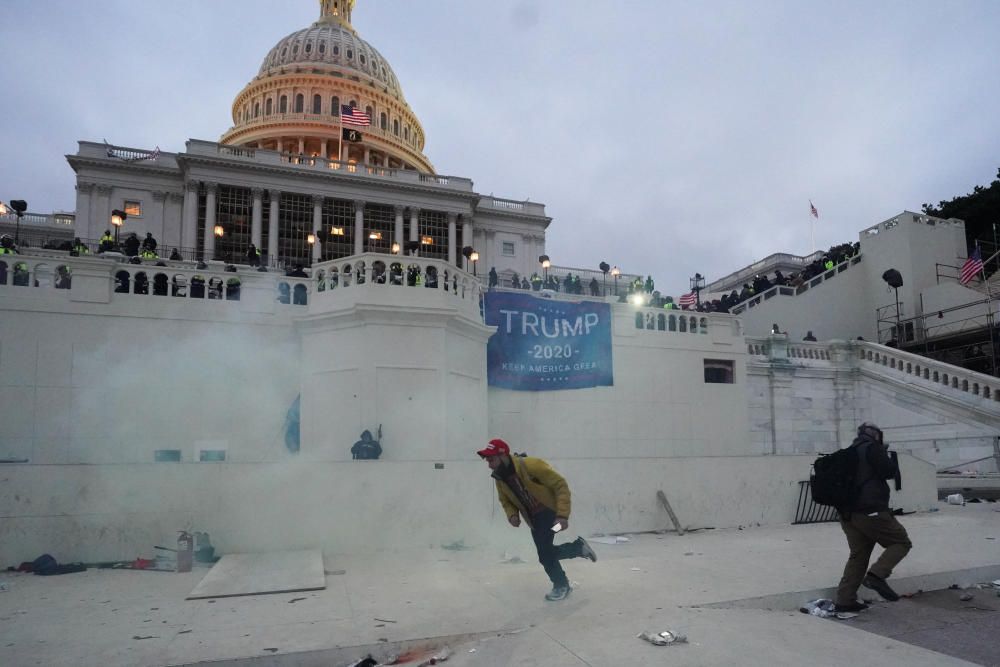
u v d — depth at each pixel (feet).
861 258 108.27
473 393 48.93
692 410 60.29
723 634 16.60
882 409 74.43
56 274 44.04
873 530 20.03
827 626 17.79
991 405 63.31
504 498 20.85
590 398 55.93
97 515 28.12
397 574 25.13
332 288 46.70
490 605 19.79
